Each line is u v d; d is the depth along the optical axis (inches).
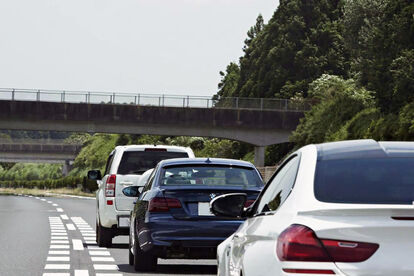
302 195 593.3
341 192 584.4
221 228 1414.9
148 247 1425.9
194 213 1422.2
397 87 6368.1
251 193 1430.9
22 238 2384.4
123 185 1971.0
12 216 3870.6
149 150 1991.9
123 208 1968.5
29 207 5270.7
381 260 541.3
